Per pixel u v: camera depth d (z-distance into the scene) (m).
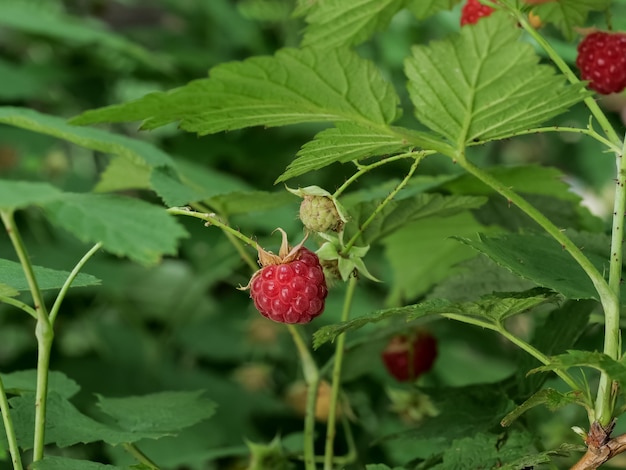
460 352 0.69
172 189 0.36
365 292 0.66
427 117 0.28
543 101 0.28
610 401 0.28
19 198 0.24
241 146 0.69
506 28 0.27
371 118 0.28
